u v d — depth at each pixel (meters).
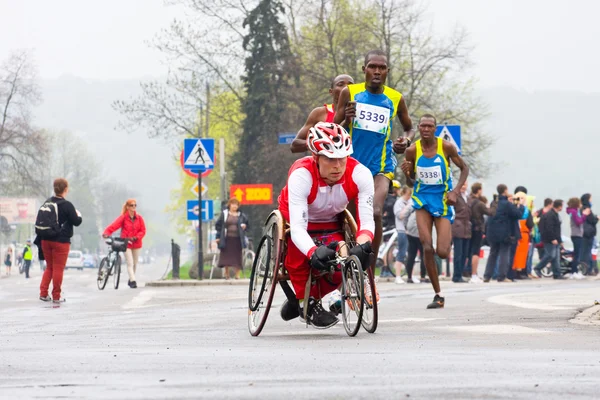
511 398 12.33
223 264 64.38
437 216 33.47
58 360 17.44
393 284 57.72
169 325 28.03
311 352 18.44
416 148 33.66
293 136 73.25
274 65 140.75
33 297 50.09
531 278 73.50
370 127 27.98
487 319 27.50
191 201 76.38
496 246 63.50
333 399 12.30
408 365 15.87
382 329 24.27
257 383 13.88
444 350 18.58
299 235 22.47
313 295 23.72
